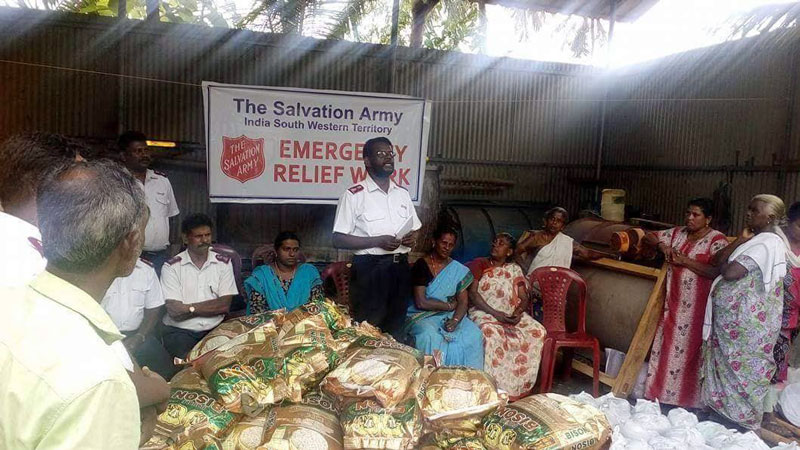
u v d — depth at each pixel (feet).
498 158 23.52
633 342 13.65
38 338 3.24
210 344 8.75
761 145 19.24
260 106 18.10
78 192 3.57
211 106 17.62
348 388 7.84
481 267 14.74
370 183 11.89
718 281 12.61
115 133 18.07
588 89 24.67
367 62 20.57
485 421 8.09
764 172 19.12
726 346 12.37
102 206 3.57
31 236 4.14
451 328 13.24
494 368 13.62
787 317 12.71
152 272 11.16
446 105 22.41
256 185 18.34
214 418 7.44
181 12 23.59
